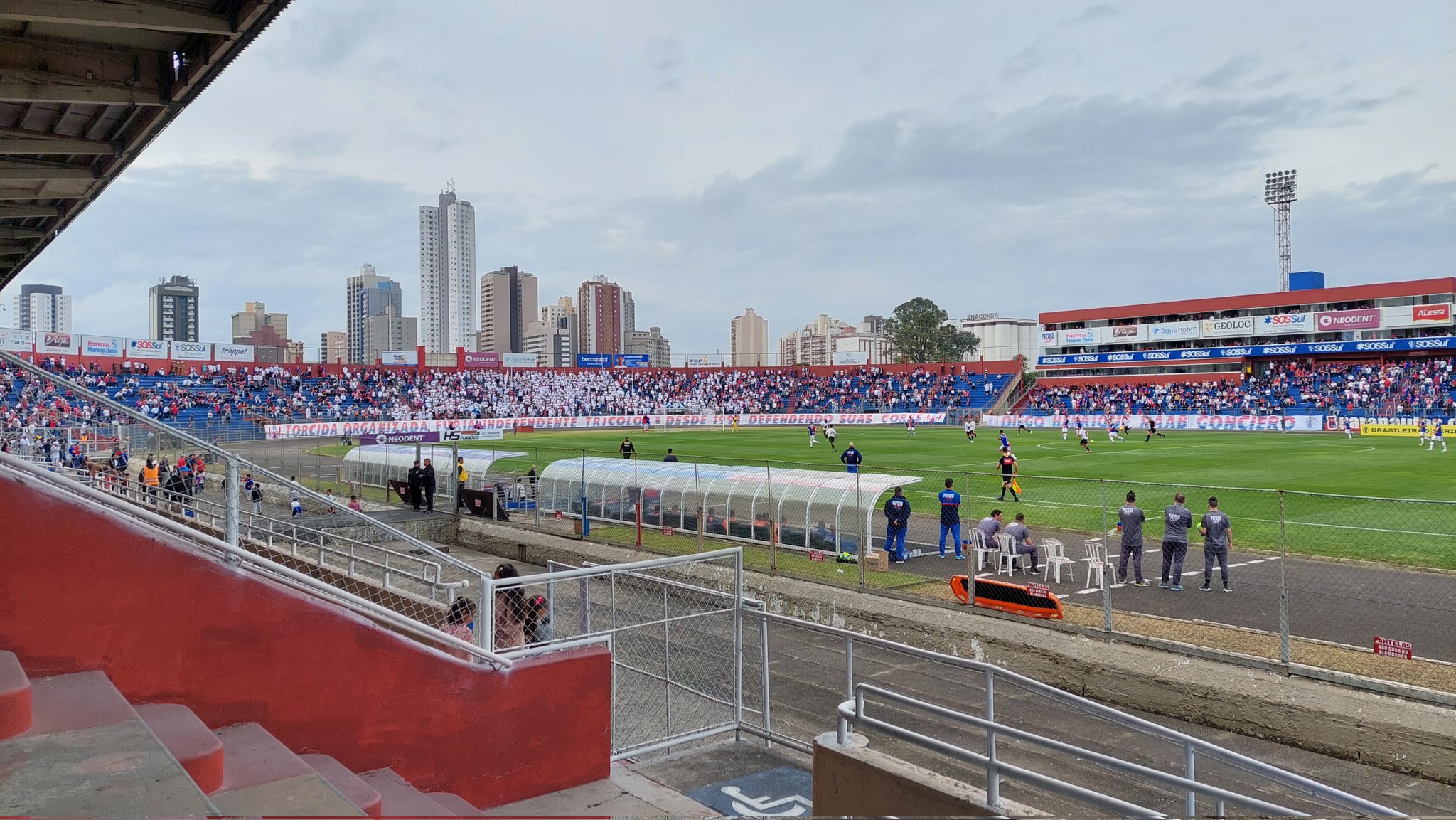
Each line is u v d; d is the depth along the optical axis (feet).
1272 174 370.53
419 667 24.99
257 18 40.55
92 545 20.75
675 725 33.53
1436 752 30.45
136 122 53.52
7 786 14.61
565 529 85.56
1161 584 56.54
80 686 19.66
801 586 56.24
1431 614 46.83
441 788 25.27
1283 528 38.01
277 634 22.97
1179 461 135.74
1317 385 261.03
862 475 70.59
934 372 347.77
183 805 14.17
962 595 51.13
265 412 250.37
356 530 78.13
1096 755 18.20
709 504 77.46
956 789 19.80
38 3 35.86
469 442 220.23
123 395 230.27
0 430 54.39
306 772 19.62
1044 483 110.52
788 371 366.43
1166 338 320.50
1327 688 34.99
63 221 72.18
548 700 27.32
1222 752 18.29
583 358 357.20
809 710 37.09
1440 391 233.14
